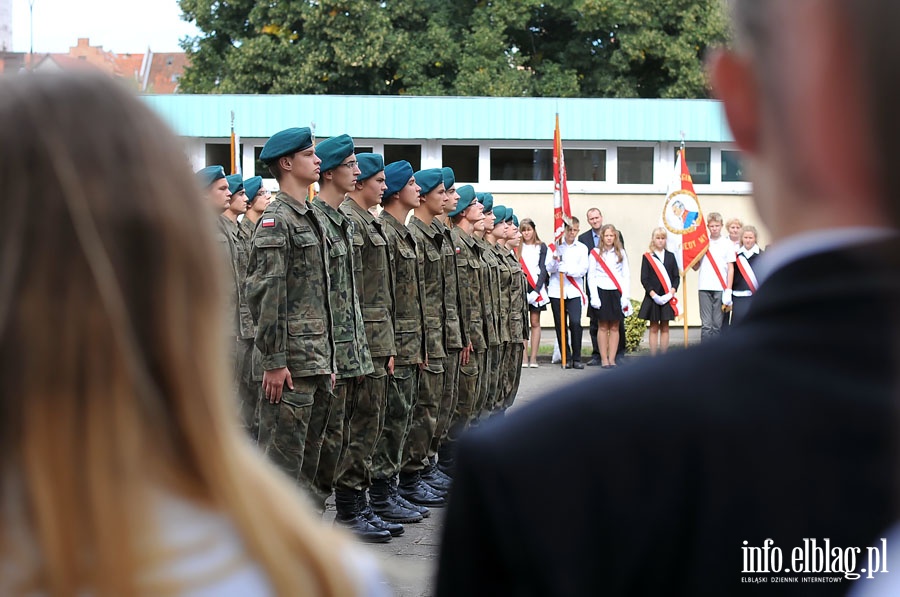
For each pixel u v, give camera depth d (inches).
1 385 54.7
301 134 300.8
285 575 58.2
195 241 58.5
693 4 1481.3
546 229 1001.5
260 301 286.8
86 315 55.0
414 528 361.1
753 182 49.6
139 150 57.6
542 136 982.4
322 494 313.3
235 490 58.6
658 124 992.2
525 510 46.3
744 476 45.2
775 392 45.9
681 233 808.9
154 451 56.9
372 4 1464.1
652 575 45.9
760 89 47.8
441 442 432.1
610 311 808.3
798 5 44.9
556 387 49.4
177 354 57.3
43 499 53.7
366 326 345.1
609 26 1499.8
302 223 297.3
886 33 41.9
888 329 45.6
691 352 48.5
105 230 55.7
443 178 430.3
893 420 44.6
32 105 56.7
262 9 1470.2
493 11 1493.6
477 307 486.9
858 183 44.3
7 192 55.3
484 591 47.8
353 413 337.4
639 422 46.4
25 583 53.3
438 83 1467.8
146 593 54.0
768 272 48.4
